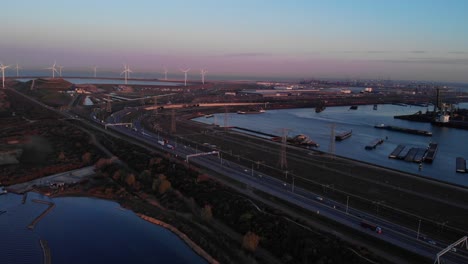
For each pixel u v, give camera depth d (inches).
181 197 4849.9
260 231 3828.7
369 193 5216.5
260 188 5123.0
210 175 5728.3
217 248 3663.9
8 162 6407.5
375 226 3846.0
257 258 3454.7
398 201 4921.3
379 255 3378.4
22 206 4724.4
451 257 3339.1
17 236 3917.3
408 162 7706.7
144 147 7691.9
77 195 5123.0
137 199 4943.4
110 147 7367.1
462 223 4237.2
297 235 3651.6
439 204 4859.7
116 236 3966.5
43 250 3644.2
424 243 3617.1
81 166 6368.1
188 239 3865.7
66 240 3870.6
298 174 6058.1
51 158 6727.4
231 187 5147.6
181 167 5944.9
